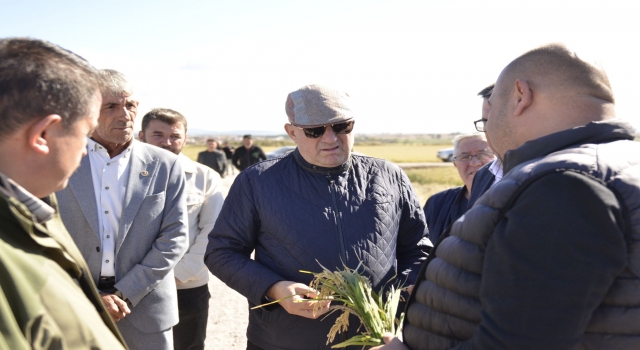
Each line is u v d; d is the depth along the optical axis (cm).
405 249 315
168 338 331
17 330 118
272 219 286
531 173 142
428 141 15175
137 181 322
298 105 285
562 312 127
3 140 137
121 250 312
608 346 137
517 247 134
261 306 273
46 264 136
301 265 279
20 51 139
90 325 137
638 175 139
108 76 307
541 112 160
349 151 292
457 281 155
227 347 518
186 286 406
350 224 284
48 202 161
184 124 447
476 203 159
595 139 150
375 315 227
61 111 140
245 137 1642
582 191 130
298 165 298
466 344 144
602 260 127
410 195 313
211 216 412
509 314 133
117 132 311
